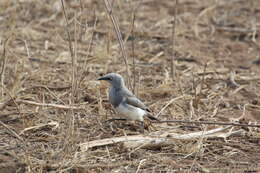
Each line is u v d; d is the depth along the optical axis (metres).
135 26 19.19
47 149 10.60
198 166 10.27
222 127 12.06
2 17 18.88
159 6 22.98
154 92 14.16
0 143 10.81
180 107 13.44
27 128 11.30
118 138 11.09
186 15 21.84
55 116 12.24
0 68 14.30
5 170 9.66
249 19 22.06
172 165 10.25
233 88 15.23
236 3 24.00
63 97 13.51
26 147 10.59
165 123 12.36
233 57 17.98
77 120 11.84
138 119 11.81
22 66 13.95
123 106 11.66
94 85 14.09
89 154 10.38
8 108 12.53
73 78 10.64
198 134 11.42
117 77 11.82
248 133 11.97
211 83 15.47
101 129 11.87
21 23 18.97
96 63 15.92
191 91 14.56
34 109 12.56
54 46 17.19
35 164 9.82
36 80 14.35
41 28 18.89
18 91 13.07
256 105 14.00
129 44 18.03
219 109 13.63
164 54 17.53
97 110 12.90
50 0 21.02
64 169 9.68
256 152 11.11
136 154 10.62
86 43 17.31
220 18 21.95
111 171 9.87
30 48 16.89
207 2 23.89
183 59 17.28
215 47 18.83
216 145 11.30
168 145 11.05
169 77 15.54
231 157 10.80
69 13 18.80
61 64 15.82
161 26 19.98
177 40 18.94
